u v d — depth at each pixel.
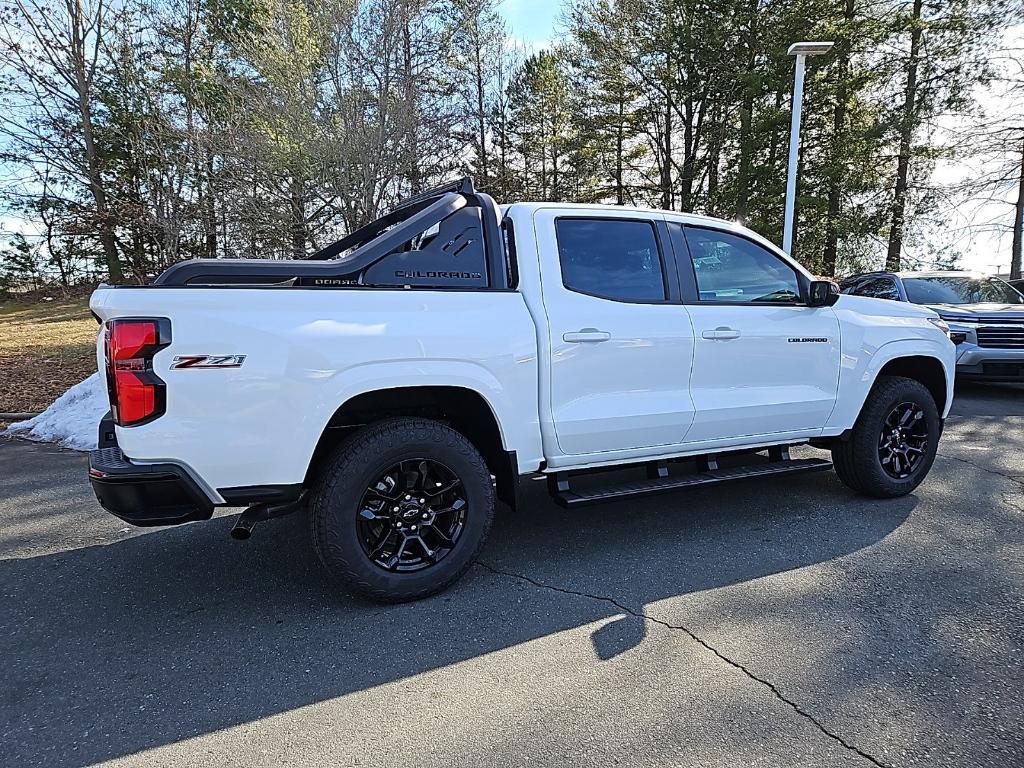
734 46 23.41
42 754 2.13
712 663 2.59
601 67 26.03
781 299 4.21
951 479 5.07
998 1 18.78
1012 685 2.41
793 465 4.23
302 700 2.40
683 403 3.76
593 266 3.65
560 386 3.42
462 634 2.86
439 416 3.51
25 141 16.69
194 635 2.90
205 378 2.65
